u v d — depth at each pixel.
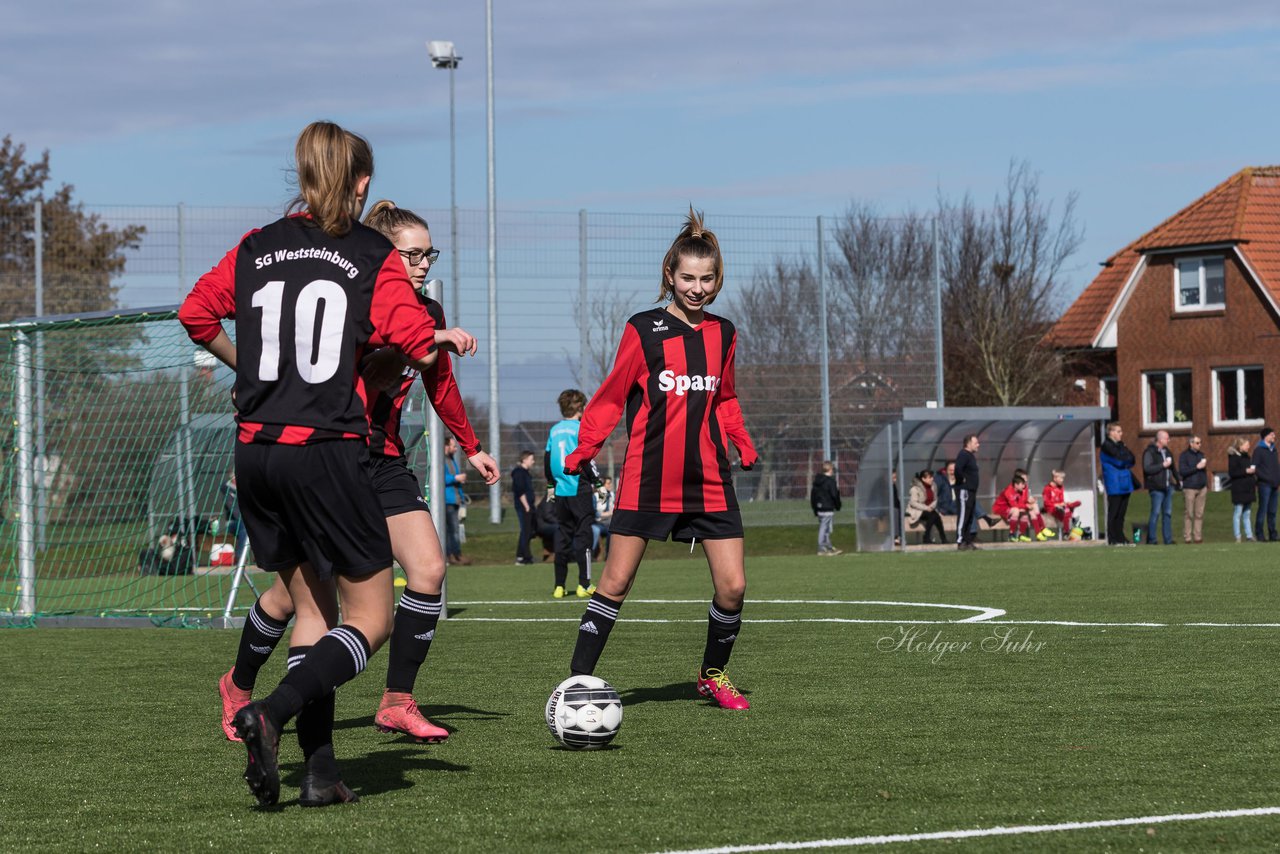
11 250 46.25
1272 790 8.23
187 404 27.11
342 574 7.71
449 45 58.06
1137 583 26.23
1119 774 8.74
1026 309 99.44
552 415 47.34
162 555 26.58
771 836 7.16
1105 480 44.59
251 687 10.59
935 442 45.53
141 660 16.27
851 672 14.09
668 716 11.38
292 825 7.59
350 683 13.72
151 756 9.92
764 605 22.64
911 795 8.16
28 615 21.62
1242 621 18.75
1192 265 79.19
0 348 25.89
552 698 10.03
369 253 7.66
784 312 50.06
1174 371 79.88
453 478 40.16
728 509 11.60
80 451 27.75
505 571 36.84
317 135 7.75
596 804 8.02
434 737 10.33
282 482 7.56
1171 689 12.57
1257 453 45.69
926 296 50.75
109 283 46.50
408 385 10.64
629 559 11.24
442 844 7.11
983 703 11.83
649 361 11.23
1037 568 31.80
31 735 10.88
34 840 7.38
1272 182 79.50
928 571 31.62
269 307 7.62
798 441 50.00
